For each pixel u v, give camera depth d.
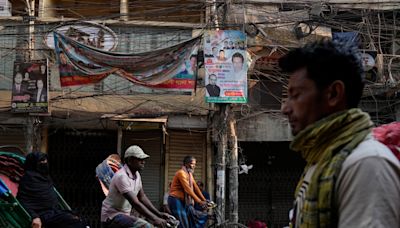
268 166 12.83
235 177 10.50
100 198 12.06
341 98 1.76
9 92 11.50
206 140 12.04
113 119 11.30
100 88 11.70
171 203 8.27
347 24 12.12
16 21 11.80
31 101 10.84
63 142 12.12
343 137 1.70
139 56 10.09
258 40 11.54
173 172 12.02
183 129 12.02
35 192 5.88
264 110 12.12
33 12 11.91
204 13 13.03
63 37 10.16
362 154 1.59
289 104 1.86
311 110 1.79
